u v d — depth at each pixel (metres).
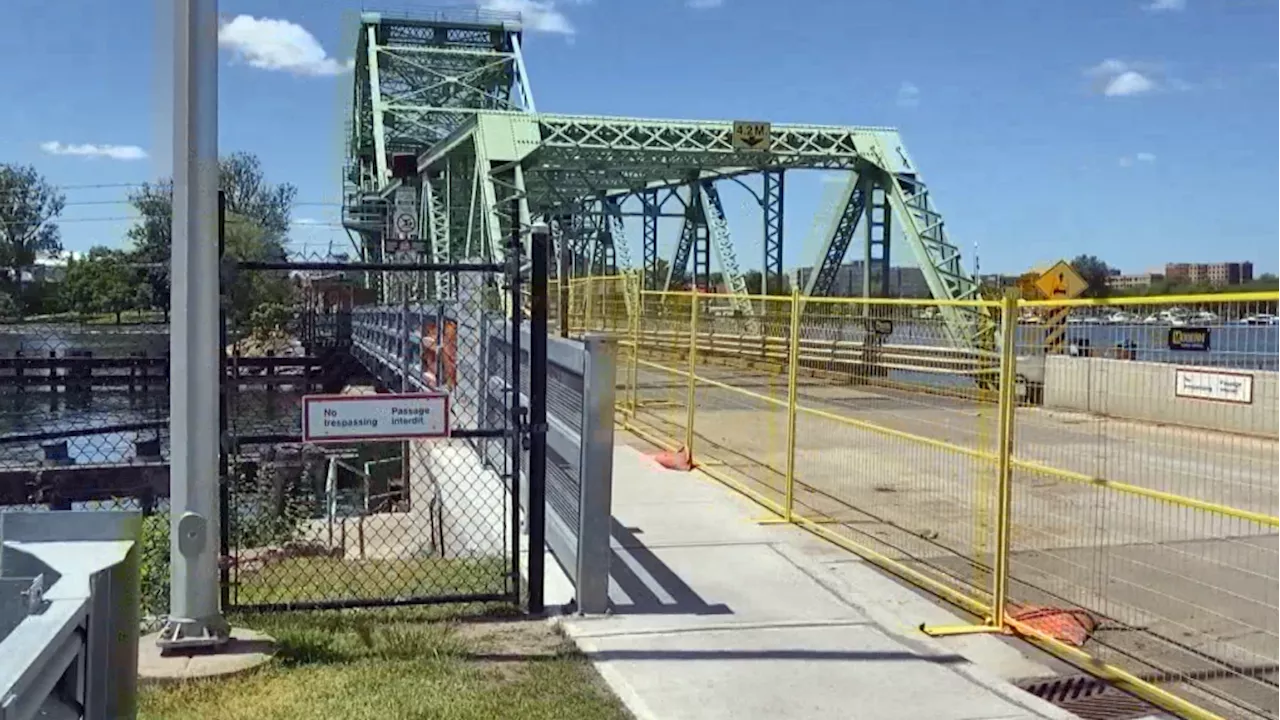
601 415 6.04
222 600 5.81
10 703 1.66
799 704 4.83
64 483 20.39
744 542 7.98
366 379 35.81
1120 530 8.68
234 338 7.79
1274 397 6.31
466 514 9.56
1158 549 8.12
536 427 6.06
